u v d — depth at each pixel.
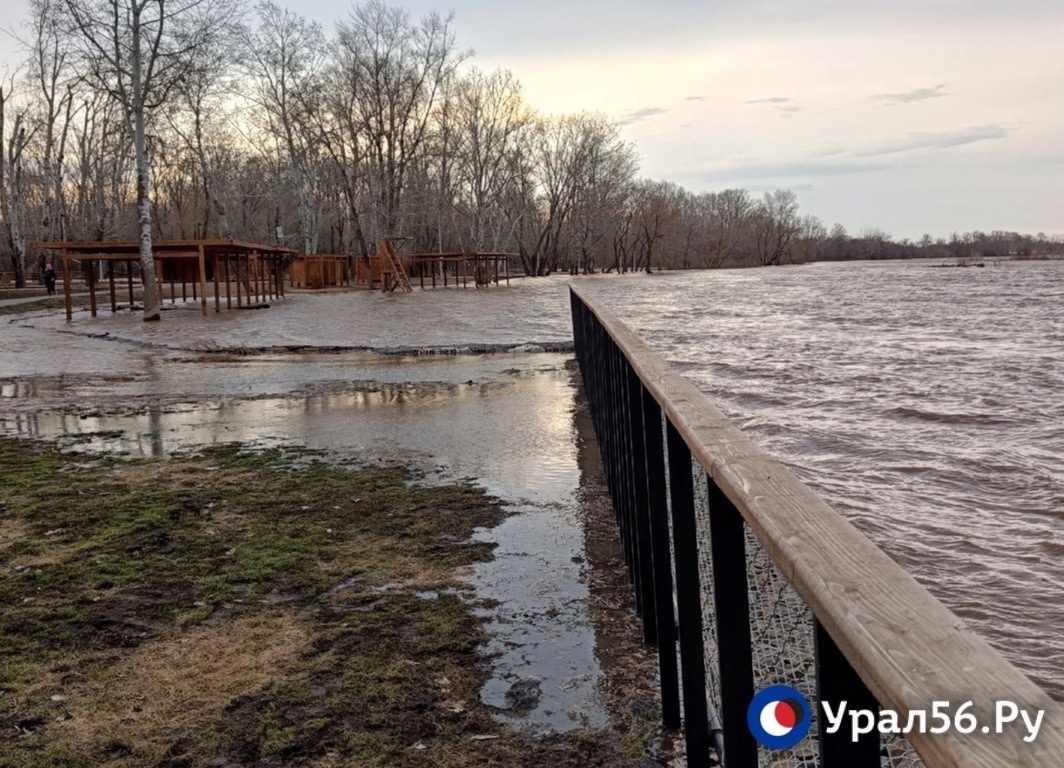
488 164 69.62
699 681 2.38
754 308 30.58
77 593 4.32
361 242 49.09
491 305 30.09
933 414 10.15
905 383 12.73
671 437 2.32
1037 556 5.25
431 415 9.85
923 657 0.84
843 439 8.79
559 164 75.56
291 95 49.31
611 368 5.36
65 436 9.09
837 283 52.09
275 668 3.47
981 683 0.79
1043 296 35.41
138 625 3.92
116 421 10.03
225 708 3.15
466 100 64.25
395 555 4.88
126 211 61.28
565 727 2.99
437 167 64.62
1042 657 3.91
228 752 2.86
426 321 23.86
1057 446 8.31
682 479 2.34
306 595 4.27
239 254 29.31
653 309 30.25
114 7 24.94
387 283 41.19
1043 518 6.00
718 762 2.49
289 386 12.85
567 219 80.69
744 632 1.71
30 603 4.20
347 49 50.06
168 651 3.64
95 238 49.44
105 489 6.54
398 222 52.31
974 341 18.92
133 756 2.84
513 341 18.30
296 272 43.84
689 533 2.34
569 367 14.27
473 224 69.31
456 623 3.89
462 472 6.96
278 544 5.07
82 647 3.69
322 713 3.10
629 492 4.23
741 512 1.41
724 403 11.15
